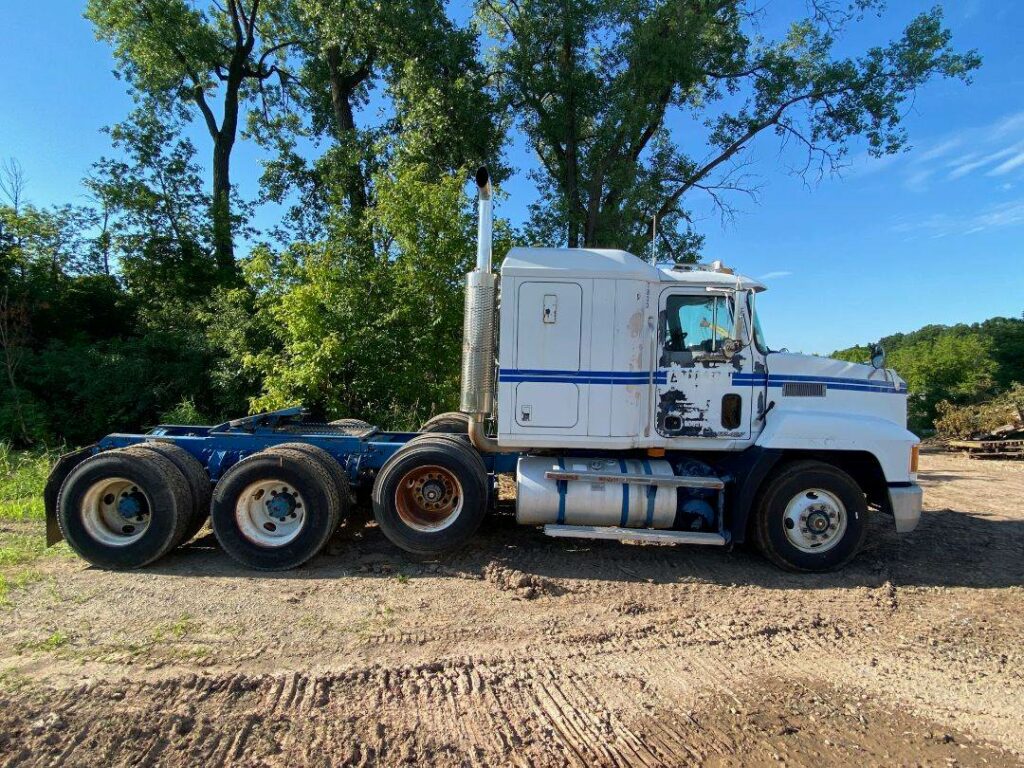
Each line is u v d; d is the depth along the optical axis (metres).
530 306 5.59
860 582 5.38
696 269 6.11
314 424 7.37
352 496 6.23
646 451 5.95
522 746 2.94
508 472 6.09
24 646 3.82
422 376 10.49
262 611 4.45
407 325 10.47
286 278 10.76
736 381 5.69
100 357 13.80
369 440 6.34
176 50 20.12
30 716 3.04
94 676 3.46
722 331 5.72
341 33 16.16
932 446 17.00
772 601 4.89
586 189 16.08
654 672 3.71
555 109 16.23
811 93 17.22
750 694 3.49
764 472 5.54
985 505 8.61
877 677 3.73
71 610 4.39
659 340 5.66
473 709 3.25
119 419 13.29
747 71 17.86
